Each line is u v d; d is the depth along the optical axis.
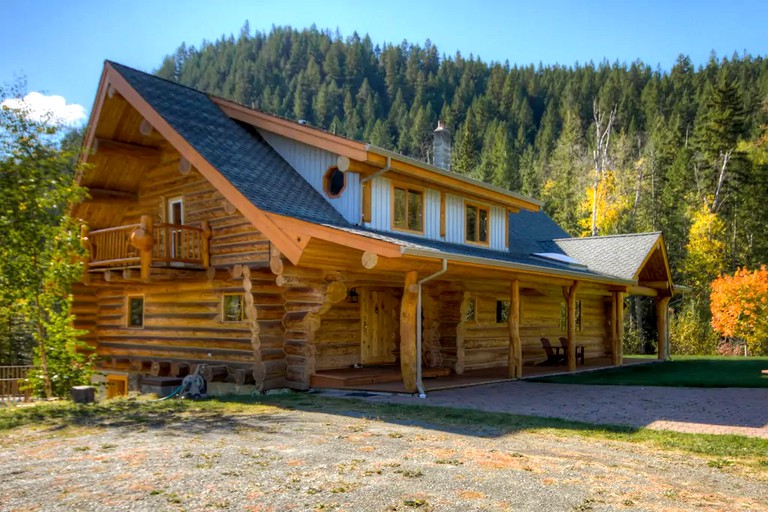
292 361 13.03
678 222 42.56
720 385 13.62
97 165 15.41
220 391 13.39
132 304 16.44
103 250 14.80
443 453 6.74
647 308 36.38
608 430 8.36
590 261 20.91
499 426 8.55
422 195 15.34
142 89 14.39
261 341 12.72
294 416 9.40
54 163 13.33
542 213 28.16
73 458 6.47
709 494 5.38
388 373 13.94
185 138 13.12
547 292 19.86
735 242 41.81
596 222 41.09
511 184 63.09
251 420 9.01
